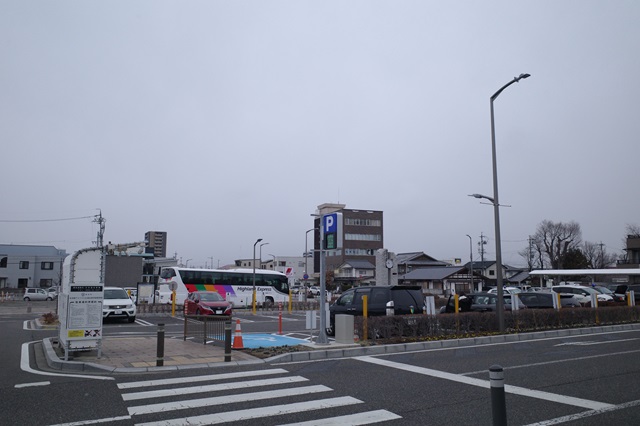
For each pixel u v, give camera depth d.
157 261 83.06
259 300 39.19
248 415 6.49
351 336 13.32
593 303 21.64
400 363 10.77
